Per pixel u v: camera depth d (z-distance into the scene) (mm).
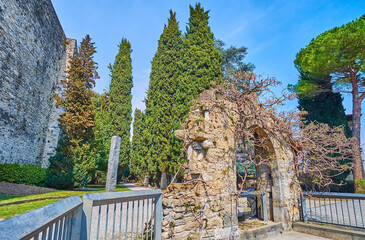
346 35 10547
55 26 14633
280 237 4828
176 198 3568
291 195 5789
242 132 4832
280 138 5957
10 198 6547
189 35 15859
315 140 6531
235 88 5109
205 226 3713
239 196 4695
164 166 13852
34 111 12211
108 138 17844
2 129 9312
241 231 4340
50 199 7172
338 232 4625
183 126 4945
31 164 11719
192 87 13617
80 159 11375
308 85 13734
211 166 4109
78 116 11500
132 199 2508
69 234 1675
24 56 10867
